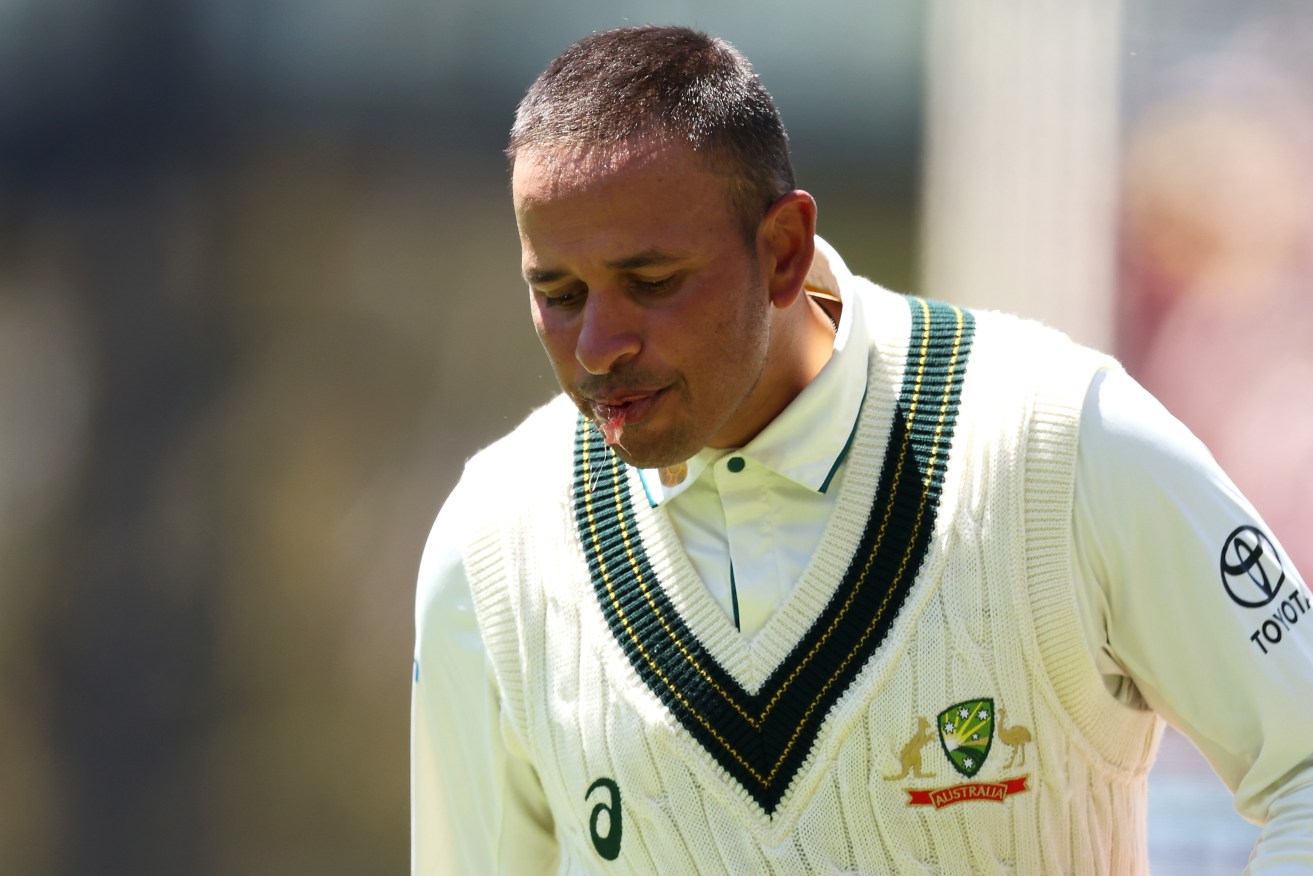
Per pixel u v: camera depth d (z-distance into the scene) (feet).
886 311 22.43
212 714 71.20
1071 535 20.43
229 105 71.05
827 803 20.68
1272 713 19.97
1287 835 19.61
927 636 20.54
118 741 71.26
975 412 21.06
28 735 70.95
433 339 71.10
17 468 72.08
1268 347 56.65
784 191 20.83
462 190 70.79
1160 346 58.23
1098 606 20.66
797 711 20.74
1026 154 60.90
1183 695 20.74
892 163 64.49
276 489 71.46
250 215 71.41
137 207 71.61
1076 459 20.47
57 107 71.41
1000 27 61.00
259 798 70.85
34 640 71.41
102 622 71.51
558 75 20.40
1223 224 57.93
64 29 71.20
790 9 65.67
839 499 21.18
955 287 62.64
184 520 71.72
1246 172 57.57
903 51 63.98
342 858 70.54
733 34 66.28
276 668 71.10
